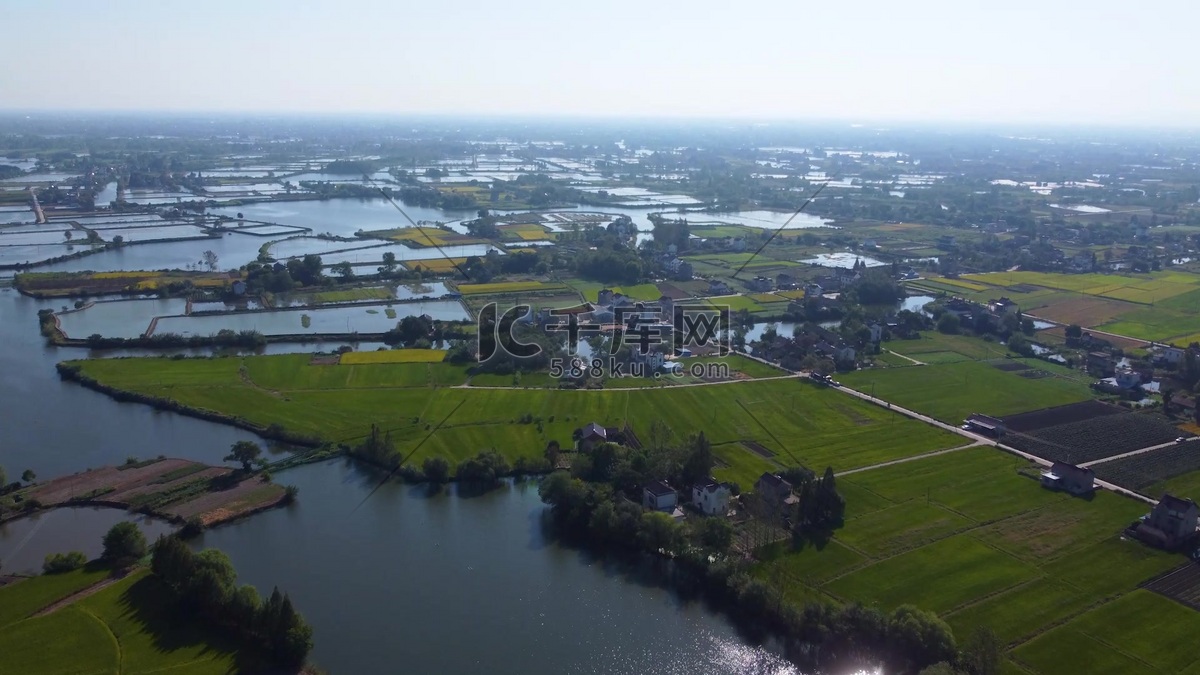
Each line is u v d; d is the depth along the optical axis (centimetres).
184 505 15000
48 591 12081
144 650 10850
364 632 11644
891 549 13662
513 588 12850
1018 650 11088
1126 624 11681
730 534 13462
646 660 11288
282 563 13362
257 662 10794
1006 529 14388
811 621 11588
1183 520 13850
